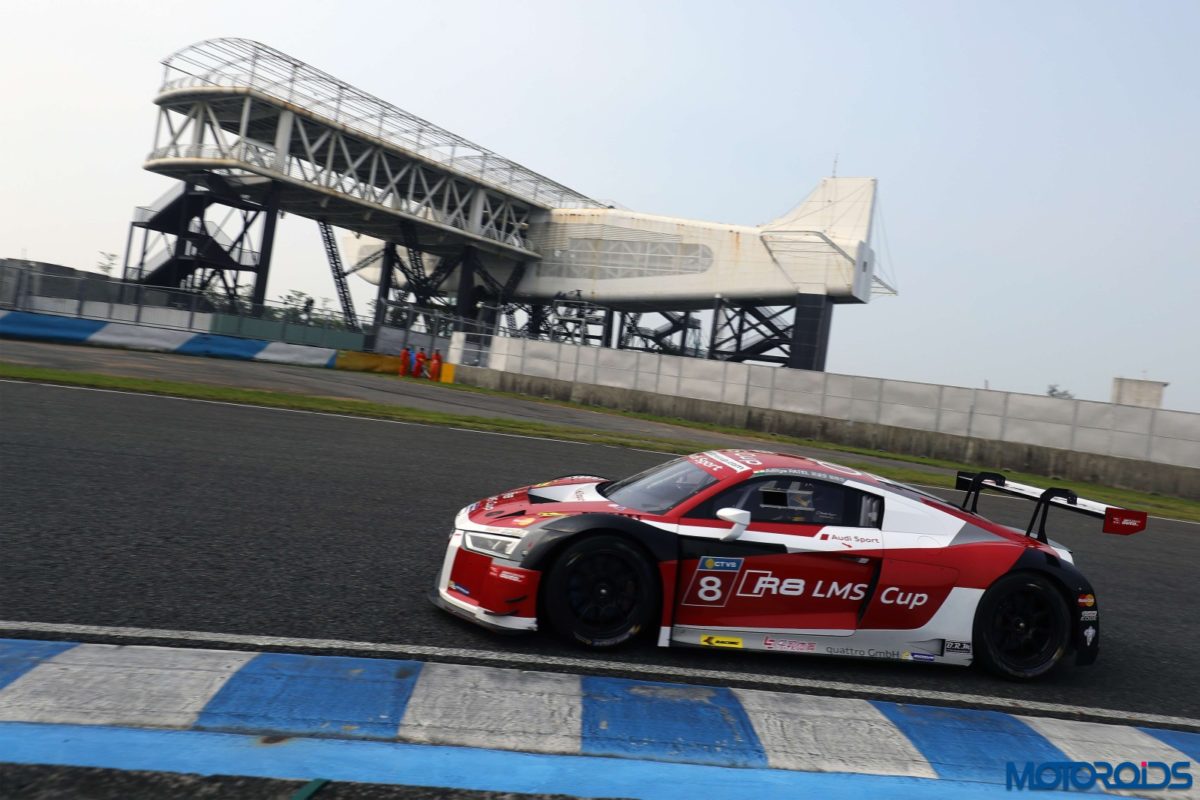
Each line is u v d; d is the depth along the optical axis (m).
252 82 43.44
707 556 4.54
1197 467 22.03
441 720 3.47
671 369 32.06
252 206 49.12
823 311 52.16
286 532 6.43
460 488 9.31
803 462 5.21
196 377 20.77
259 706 3.41
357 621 4.64
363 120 48.56
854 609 4.73
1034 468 24.02
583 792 3.06
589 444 16.14
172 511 6.64
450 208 59.09
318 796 2.83
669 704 3.89
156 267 47.72
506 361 35.97
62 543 5.45
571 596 4.48
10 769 2.80
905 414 27.02
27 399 12.16
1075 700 4.66
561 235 58.53
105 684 3.46
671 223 55.25
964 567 4.78
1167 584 8.15
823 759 3.52
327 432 12.86
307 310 37.03
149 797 2.73
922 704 4.32
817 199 56.03
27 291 28.42
